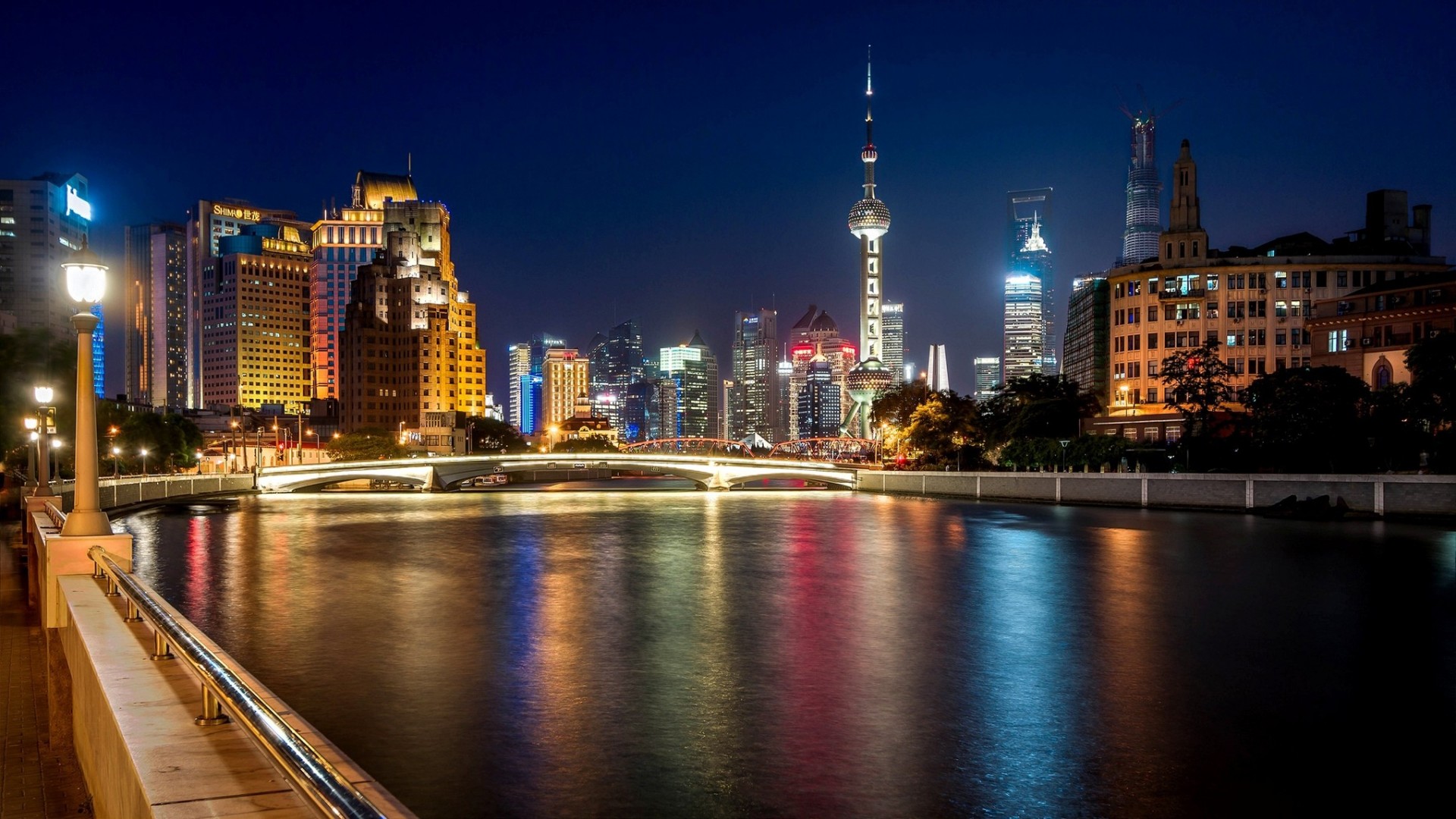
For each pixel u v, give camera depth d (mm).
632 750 29312
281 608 54281
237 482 156250
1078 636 46562
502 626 48906
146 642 15953
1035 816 24781
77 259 23750
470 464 179375
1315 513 99312
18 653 30094
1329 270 158375
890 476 171125
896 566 72688
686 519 117938
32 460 79875
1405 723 32406
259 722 8352
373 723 31859
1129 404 164000
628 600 57219
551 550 84125
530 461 174000
